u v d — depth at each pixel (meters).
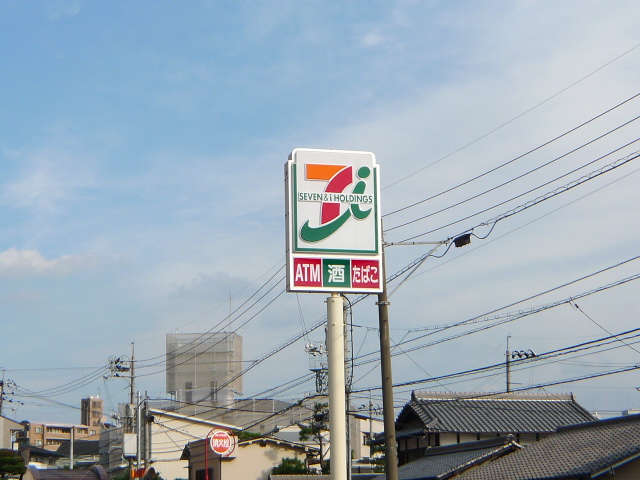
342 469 15.29
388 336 16.52
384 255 16.81
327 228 16.34
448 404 31.59
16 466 48.62
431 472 24.86
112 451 63.12
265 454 39.38
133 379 45.75
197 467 41.75
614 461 17.69
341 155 16.77
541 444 23.33
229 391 67.31
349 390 24.31
